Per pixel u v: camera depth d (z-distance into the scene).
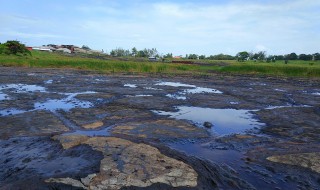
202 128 9.30
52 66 40.31
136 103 13.38
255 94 18.06
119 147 6.39
